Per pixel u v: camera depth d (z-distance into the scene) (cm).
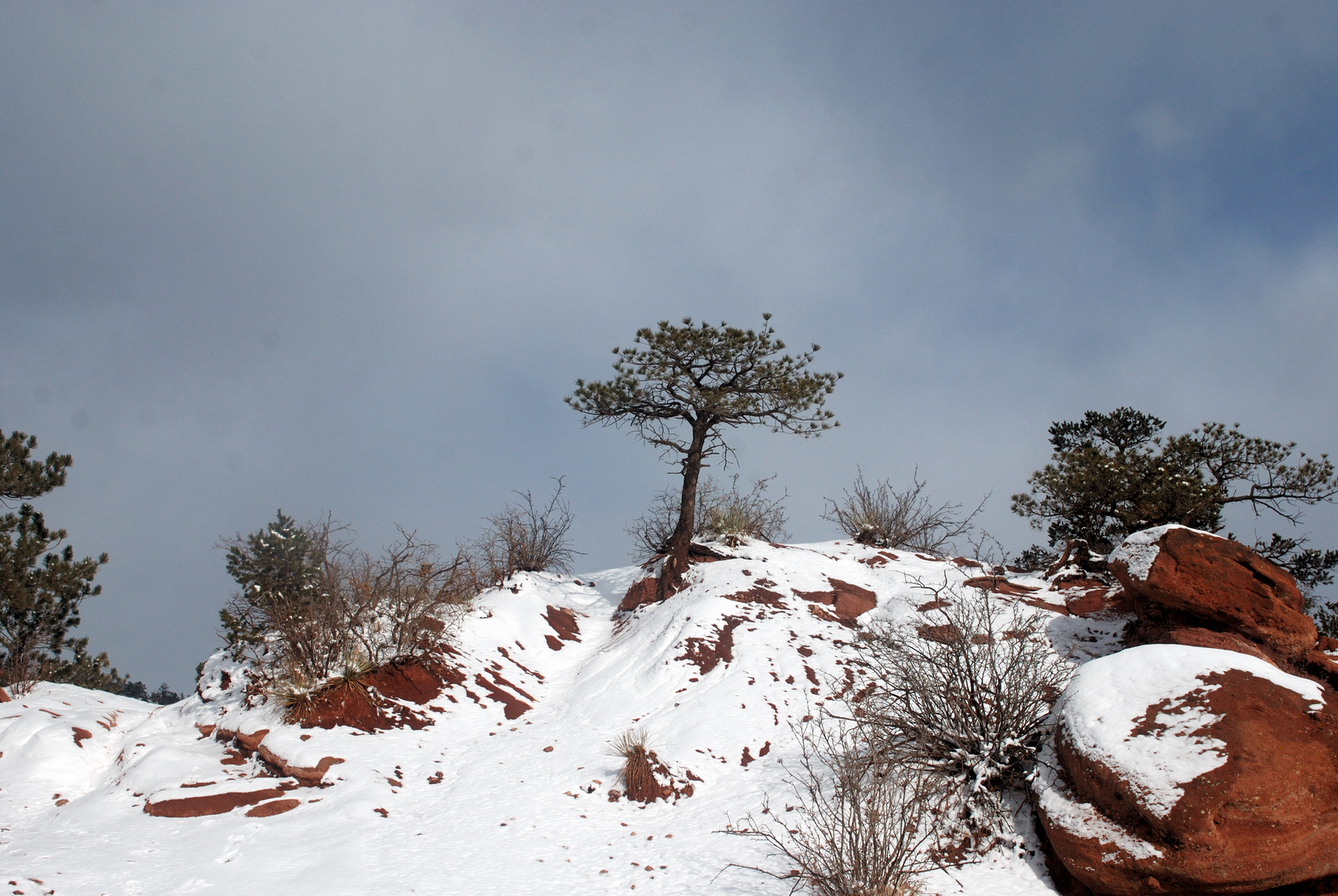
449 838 1003
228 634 1612
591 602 2152
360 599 1538
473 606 1797
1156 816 725
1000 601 1492
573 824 1032
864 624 1630
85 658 2280
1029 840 858
